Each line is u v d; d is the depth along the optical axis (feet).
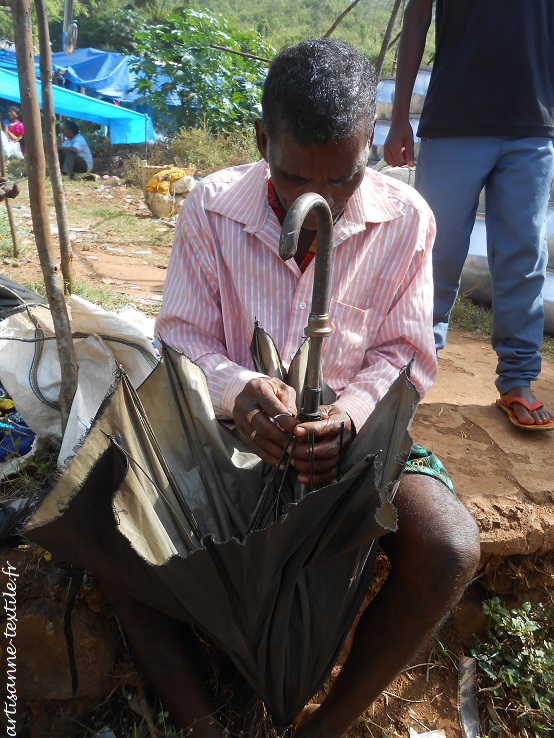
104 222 23.70
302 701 4.89
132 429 4.47
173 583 4.12
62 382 6.12
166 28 40.88
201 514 4.91
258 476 5.05
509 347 8.56
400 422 4.58
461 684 6.57
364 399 5.16
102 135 48.44
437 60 8.29
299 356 4.96
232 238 5.39
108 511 4.16
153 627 4.94
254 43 41.75
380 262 5.44
